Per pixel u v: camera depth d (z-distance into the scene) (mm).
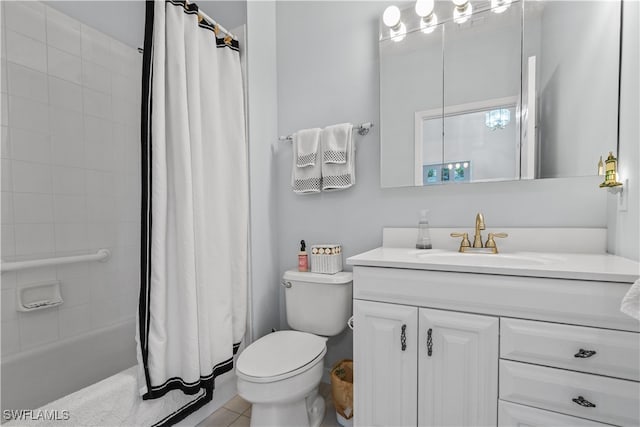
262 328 1738
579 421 800
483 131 1367
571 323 812
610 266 863
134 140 1896
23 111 1412
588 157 1173
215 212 1378
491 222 1365
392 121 1543
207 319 1263
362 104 1650
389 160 1552
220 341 1375
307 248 1804
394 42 1536
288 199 1856
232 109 1531
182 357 1187
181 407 1265
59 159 1541
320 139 1657
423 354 1003
